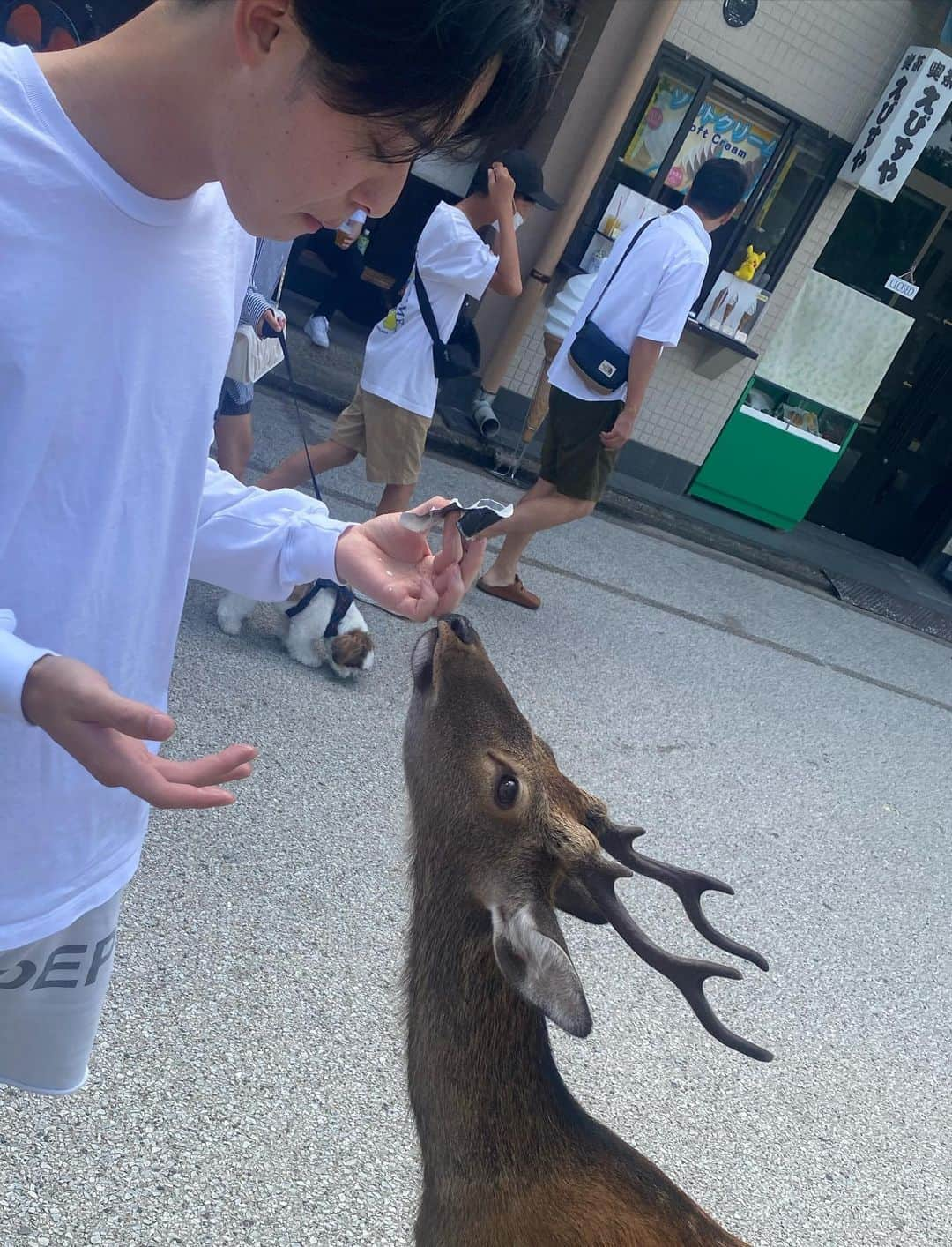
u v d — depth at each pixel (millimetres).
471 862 2023
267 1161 2555
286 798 3838
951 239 11109
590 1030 1542
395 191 1248
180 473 1451
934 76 8891
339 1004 3070
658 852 4523
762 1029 3744
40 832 1464
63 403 1232
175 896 3232
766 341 10164
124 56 1155
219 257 1380
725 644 7340
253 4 1059
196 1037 2803
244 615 4695
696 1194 2969
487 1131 1942
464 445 8805
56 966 1673
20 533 1293
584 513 6031
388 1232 2486
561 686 5641
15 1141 2373
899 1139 3453
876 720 7059
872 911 4727
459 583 1889
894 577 11547
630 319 5547
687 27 8773
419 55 1039
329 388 8461
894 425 12172
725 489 10805
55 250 1164
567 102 8734
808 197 9719
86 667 1142
